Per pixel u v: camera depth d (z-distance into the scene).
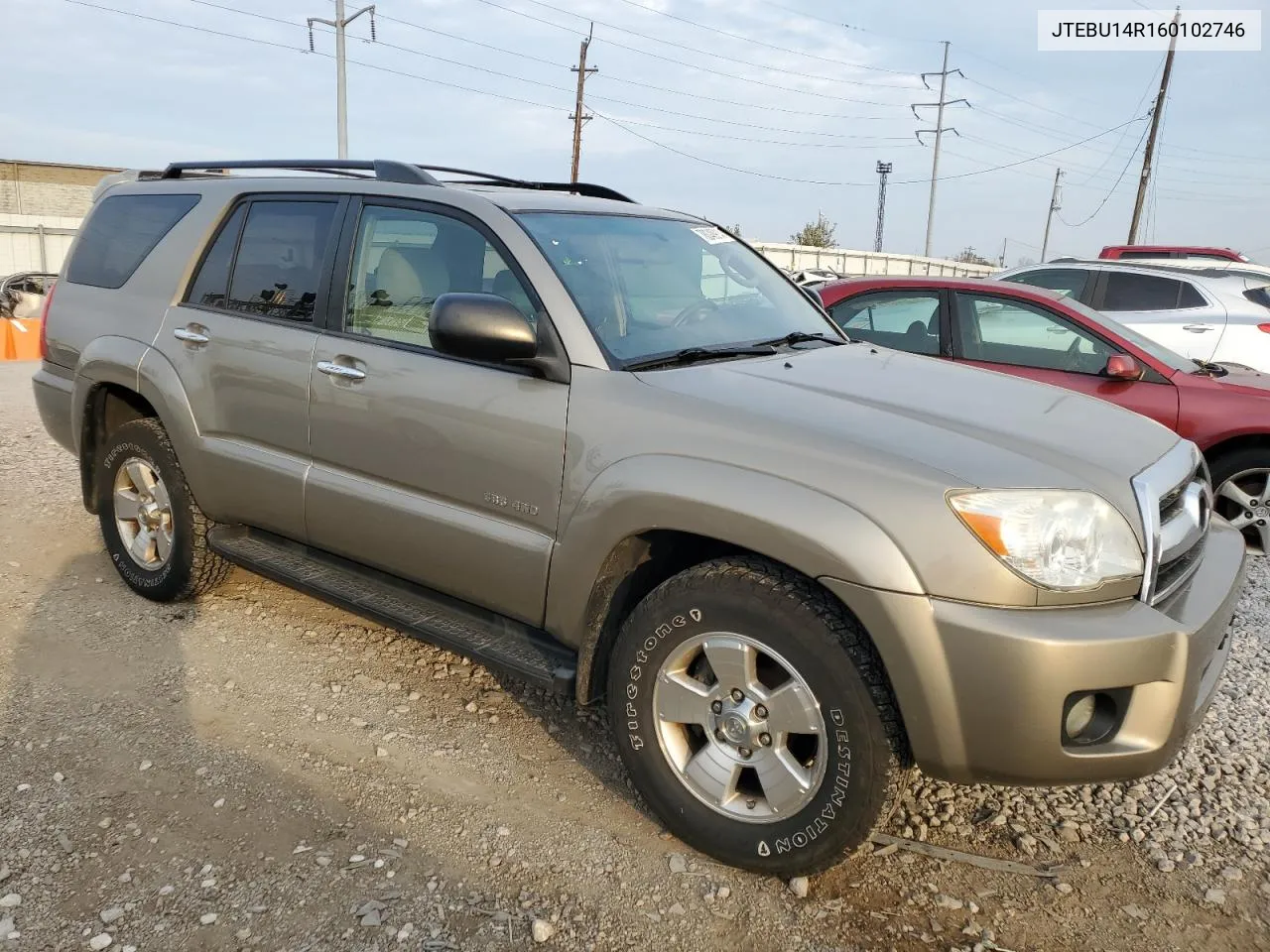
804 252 31.00
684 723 2.80
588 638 2.88
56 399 4.63
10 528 5.46
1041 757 2.33
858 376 3.13
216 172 4.61
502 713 3.57
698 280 3.63
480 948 2.40
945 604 2.31
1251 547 5.79
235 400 3.82
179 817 2.86
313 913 2.49
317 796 3.00
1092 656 2.27
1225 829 2.99
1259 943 2.51
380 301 3.45
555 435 2.90
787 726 2.56
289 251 3.80
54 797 2.93
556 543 2.93
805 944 2.46
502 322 2.84
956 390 3.10
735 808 2.72
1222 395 5.56
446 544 3.20
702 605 2.64
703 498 2.57
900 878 2.74
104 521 4.54
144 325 4.20
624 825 2.93
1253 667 4.11
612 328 3.07
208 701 3.57
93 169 42.62
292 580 3.68
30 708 3.46
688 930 2.50
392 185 3.57
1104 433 2.85
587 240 3.36
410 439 3.26
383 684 3.75
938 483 2.37
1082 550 2.38
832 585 2.40
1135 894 2.69
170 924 2.43
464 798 3.03
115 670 3.78
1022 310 6.15
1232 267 8.71
